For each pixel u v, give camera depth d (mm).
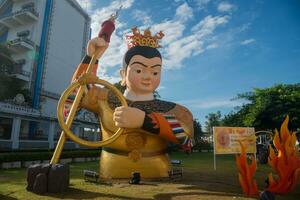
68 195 6539
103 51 8945
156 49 9211
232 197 6453
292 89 23672
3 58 29281
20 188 7535
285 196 7117
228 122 30078
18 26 36594
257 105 23203
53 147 29062
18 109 25188
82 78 7930
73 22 39781
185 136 8172
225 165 16078
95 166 15742
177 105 8992
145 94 9055
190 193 6703
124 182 7922
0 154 14352
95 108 8953
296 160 7406
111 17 9117
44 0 36281
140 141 8281
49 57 35531
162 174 8438
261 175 11633
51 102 35688
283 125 7590
